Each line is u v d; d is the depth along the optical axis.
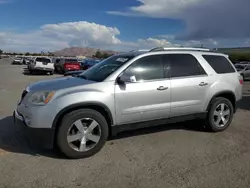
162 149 4.46
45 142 3.89
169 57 4.91
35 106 3.87
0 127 5.52
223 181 3.37
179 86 4.83
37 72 25.91
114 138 4.97
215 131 5.48
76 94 3.96
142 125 4.61
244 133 5.47
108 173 3.54
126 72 4.43
